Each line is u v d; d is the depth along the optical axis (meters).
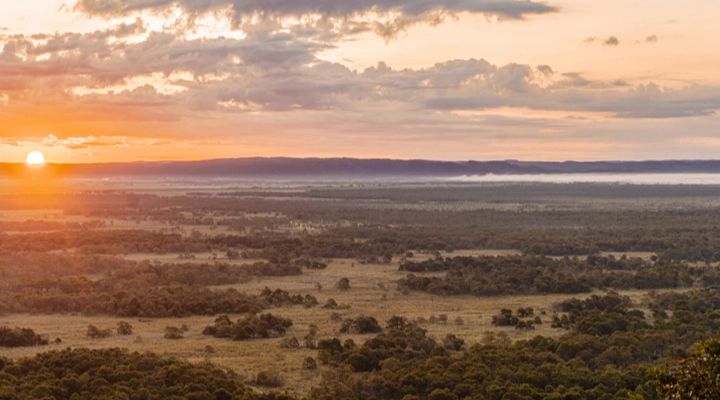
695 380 24.91
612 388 46.31
